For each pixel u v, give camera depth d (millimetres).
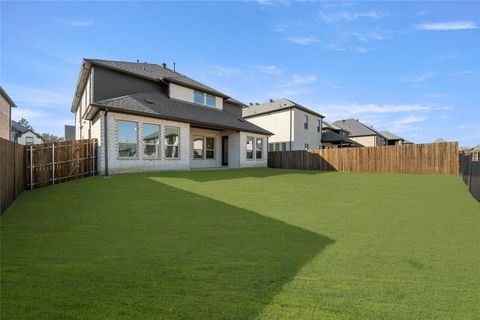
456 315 2551
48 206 6875
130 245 4355
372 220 6047
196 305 2664
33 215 6055
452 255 4070
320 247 4363
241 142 20828
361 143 45062
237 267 3578
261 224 5656
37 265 3533
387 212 6812
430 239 4797
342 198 8656
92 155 12570
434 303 2754
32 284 3025
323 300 2787
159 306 2635
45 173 9797
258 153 22922
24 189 8914
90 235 4805
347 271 3490
